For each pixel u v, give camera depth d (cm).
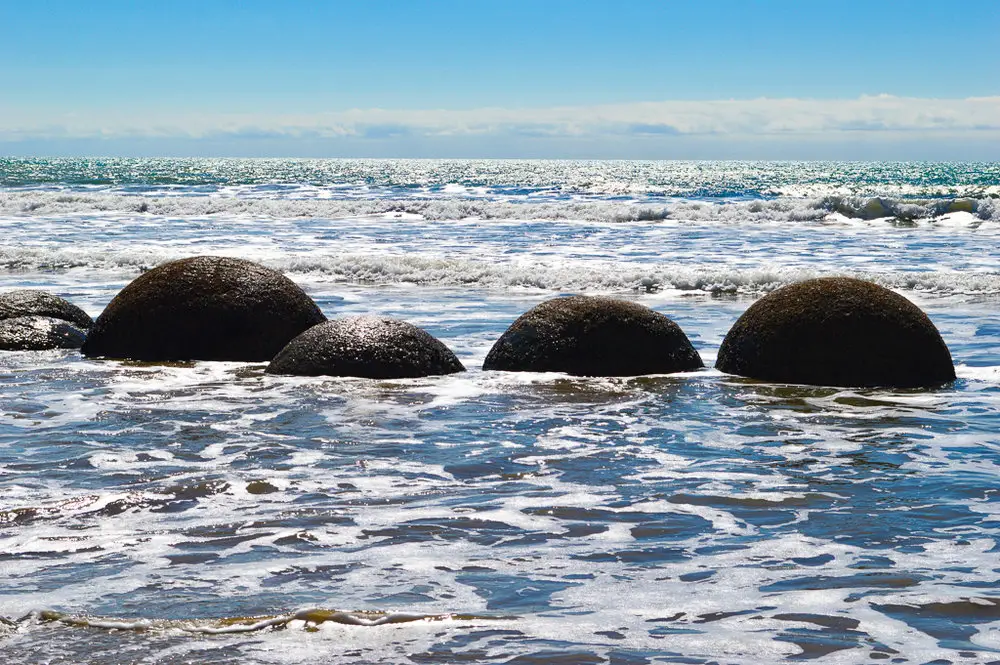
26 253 2053
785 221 3017
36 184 5056
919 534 529
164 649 377
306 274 1891
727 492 609
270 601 431
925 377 952
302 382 948
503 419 807
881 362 948
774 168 13350
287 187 4791
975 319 1391
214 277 1096
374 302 1572
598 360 989
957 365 1060
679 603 431
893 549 505
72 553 496
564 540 519
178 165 11394
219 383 945
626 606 427
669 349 1010
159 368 1020
